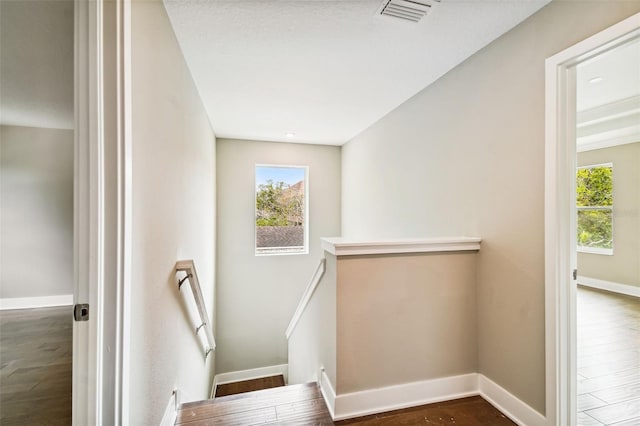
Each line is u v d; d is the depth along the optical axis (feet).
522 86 5.15
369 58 6.53
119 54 3.02
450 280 5.88
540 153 4.83
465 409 5.45
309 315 7.26
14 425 5.01
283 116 10.63
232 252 14.07
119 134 3.04
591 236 15.25
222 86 8.02
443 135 7.29
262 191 14.83
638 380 6.68
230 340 13.97
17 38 4.69
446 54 6.35
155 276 4.34
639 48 6.76
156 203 4.40
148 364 4.03
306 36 5.76
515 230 5.25
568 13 4.42
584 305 12.09
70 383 6.34
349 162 14.30
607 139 14.24
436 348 5.76
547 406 4.64
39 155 11.75
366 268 5.35
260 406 5.46
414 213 8.59
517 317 5.19
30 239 11.82
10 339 8.87
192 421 5.08
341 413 5.15
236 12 5.03
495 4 4.77
